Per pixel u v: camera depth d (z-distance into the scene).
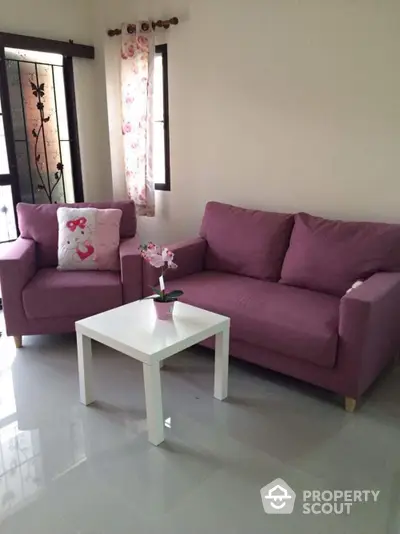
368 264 2.55
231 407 2.34
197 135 3.57
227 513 1.70
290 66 2.99
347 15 2.70
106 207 3.40
